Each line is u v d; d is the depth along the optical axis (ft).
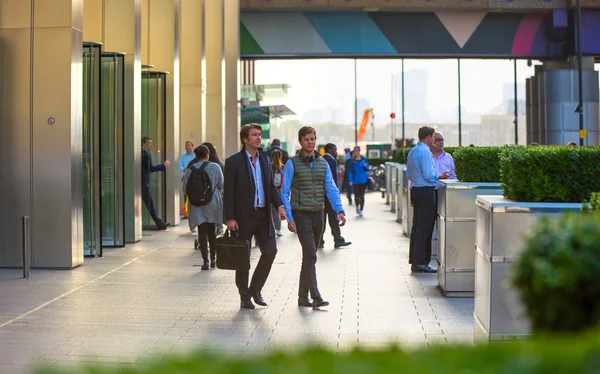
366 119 164.35
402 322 37.99
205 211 55.93
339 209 42.52
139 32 74.23
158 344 33.22
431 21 155.63
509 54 155.74
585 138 150.71
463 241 44.75
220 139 124.47
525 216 28.60
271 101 160.86
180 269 56.24
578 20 143.84
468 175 46.50
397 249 67.82
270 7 150.71
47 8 56.29
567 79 153.48
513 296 28.58
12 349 32.19
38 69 56.49
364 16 155.12
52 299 43.96
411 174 54.19
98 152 62.59
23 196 56.70
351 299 44.14
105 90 68.28
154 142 89.10
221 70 124.47
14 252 56.80
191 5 105.70
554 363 10.10
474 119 162.81
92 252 63.00
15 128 56.70
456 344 12.31
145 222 86.43
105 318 38.78
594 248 15.37
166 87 90.63
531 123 160.15
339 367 10.84
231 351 31.45
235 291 46.96
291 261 60.29
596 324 14.85
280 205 41.81
